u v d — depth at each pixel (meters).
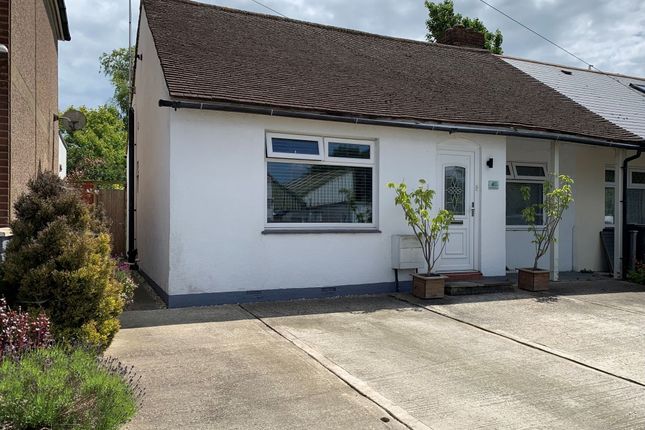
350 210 9.01
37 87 8.71
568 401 4.46
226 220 7.94
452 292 8.84
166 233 7.95
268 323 6.81
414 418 4.05
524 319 7.31
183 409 4.09
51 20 10.59
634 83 16.66
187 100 7.51
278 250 8.27
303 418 3.99
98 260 5.28
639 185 12.97
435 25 25.91
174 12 10.38
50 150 11.03
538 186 12.00
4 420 3.02
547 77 14.42
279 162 8.48
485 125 9.55
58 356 3.78
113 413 3.33
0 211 6.15
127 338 6.00
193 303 7.75
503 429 3.91
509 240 11.68
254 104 7.75
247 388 4.56
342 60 10.88
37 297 4.88
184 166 7.70
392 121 8.79
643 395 4.62
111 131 31.58
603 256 12.30
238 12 11.49
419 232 9.09
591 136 10.34
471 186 10.04
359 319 7.15
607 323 7.14
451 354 5.70
